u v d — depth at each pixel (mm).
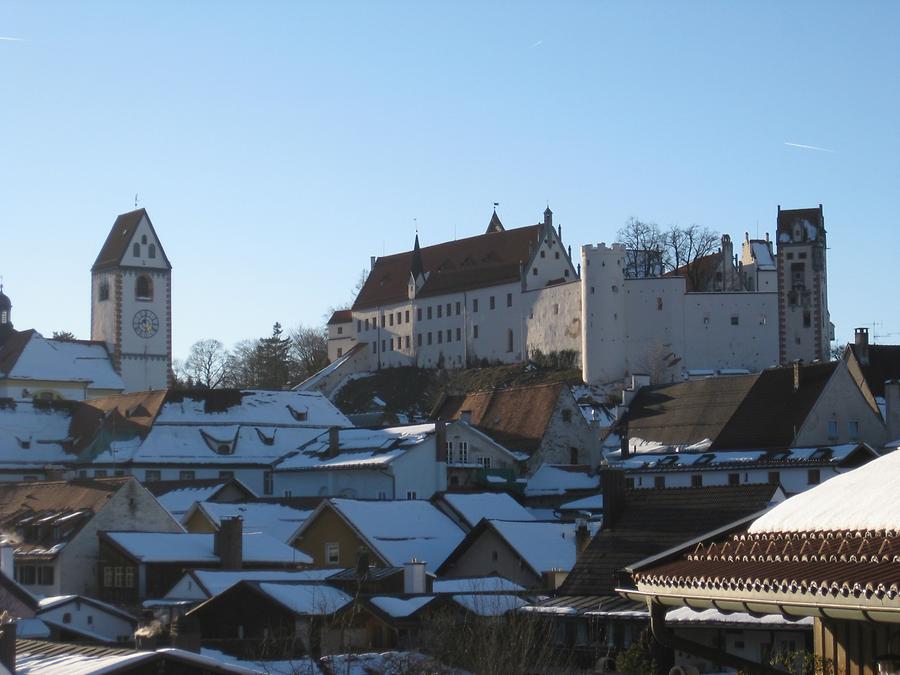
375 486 110688
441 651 44500
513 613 44406
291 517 98812
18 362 188500
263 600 59594
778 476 101625
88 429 146125
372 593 62250
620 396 195125
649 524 55125
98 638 69312
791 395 111438
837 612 19031
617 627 49438
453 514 87125
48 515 93688
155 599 76938
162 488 114625
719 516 54000
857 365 130250
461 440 118188
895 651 21625
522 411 126125
